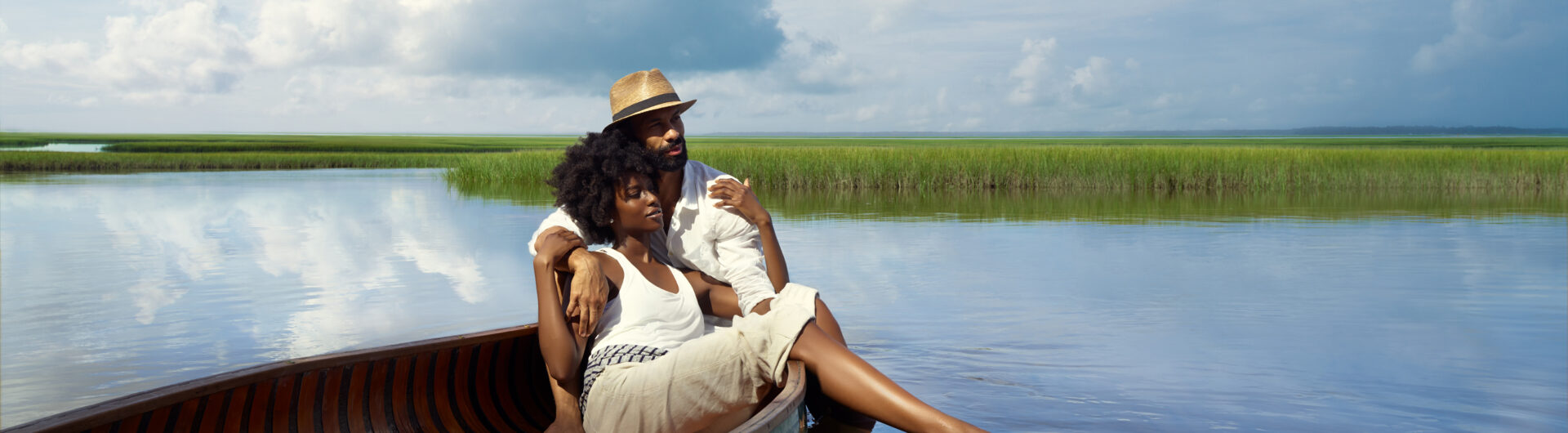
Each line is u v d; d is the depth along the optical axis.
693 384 2.75
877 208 15.36
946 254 8.84
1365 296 6.37
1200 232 11.12
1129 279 7.21
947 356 4.54
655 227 3.08
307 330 5.34
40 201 16.56
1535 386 3.98
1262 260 8.41
